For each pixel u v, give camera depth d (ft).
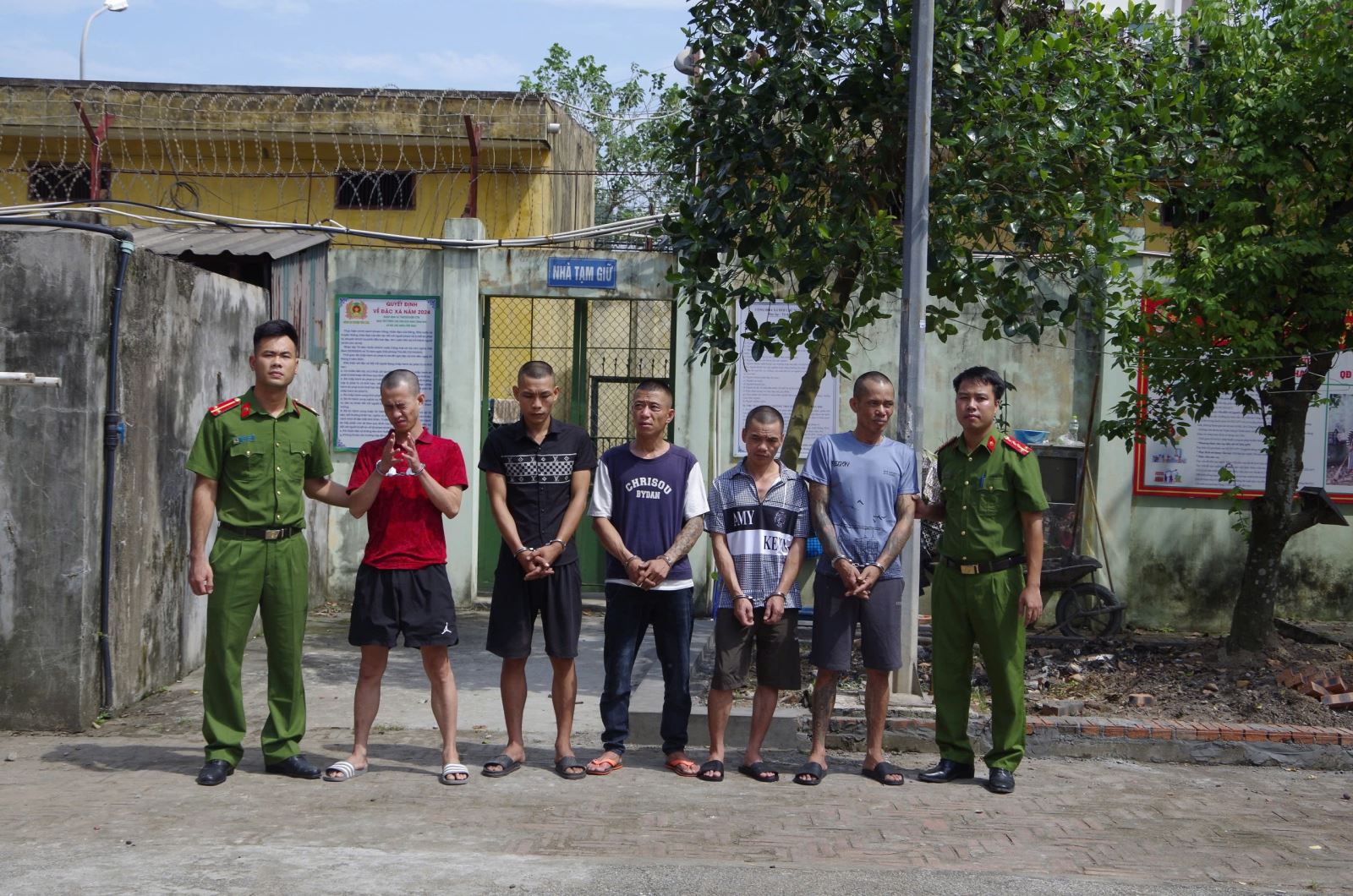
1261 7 28.09
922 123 22.99
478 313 38.04
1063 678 27.14
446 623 20.40
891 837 17.87
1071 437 35.76
